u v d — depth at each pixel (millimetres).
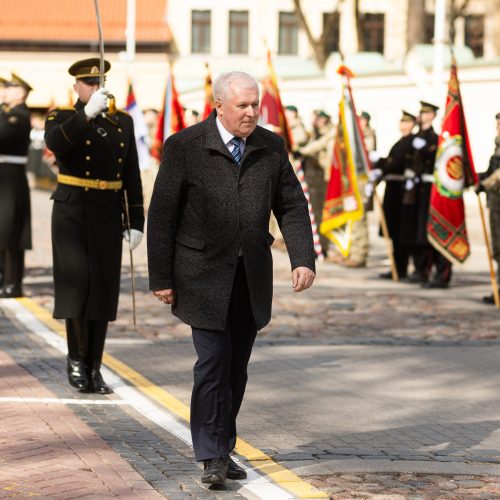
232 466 12430
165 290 12047
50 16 105312
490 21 98188
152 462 12930
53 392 16734
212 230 11938
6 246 26672
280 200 12359
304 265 12117
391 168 32875
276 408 16281
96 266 16875
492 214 28094
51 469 12391
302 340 22297
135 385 17547
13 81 26344
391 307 27234
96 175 16953
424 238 31719
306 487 12086
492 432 15039
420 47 64125
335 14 80562
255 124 11836
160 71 104500
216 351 12023
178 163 11969
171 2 104812
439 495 11930
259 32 104688
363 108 65500
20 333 21984
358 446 14125
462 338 22859
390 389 17750
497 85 59531
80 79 16984
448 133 28812
